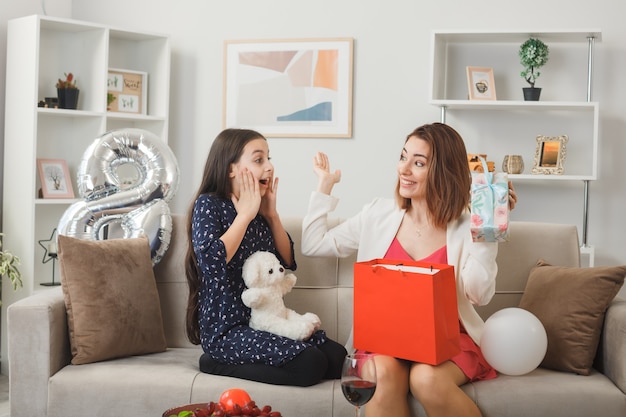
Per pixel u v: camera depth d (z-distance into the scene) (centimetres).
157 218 293
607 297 248
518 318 241
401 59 438
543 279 265
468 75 412
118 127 465
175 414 172
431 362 223
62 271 256
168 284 289
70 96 426
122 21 474
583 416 228
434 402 219
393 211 268
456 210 254
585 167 417
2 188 427
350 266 285
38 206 438
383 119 442
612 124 413
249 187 255
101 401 236
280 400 231
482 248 246
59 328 249
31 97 404
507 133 425
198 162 469
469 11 428
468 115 428
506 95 426
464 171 256
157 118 450
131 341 262
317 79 448
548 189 420
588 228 416
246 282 252
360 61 443
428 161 254
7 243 418
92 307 254
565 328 249
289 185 456
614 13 411
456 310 232
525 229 284
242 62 458
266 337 242
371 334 232
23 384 242
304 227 277
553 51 418
